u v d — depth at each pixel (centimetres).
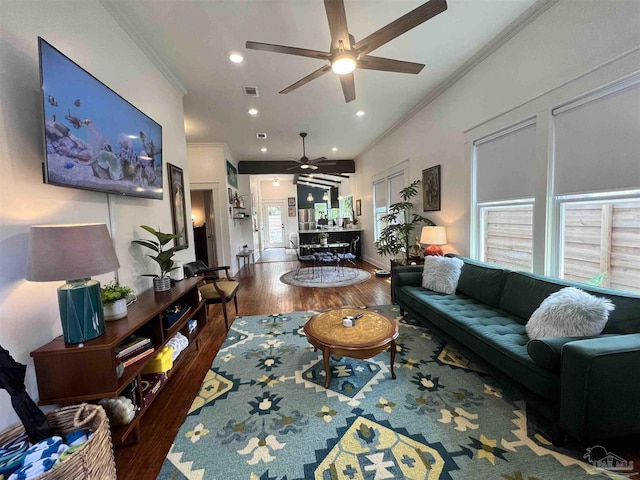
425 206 445
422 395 197
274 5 218
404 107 455
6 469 105
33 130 146
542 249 250
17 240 135
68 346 139
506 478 132
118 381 147
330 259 624
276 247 1216
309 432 166
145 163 239
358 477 135
